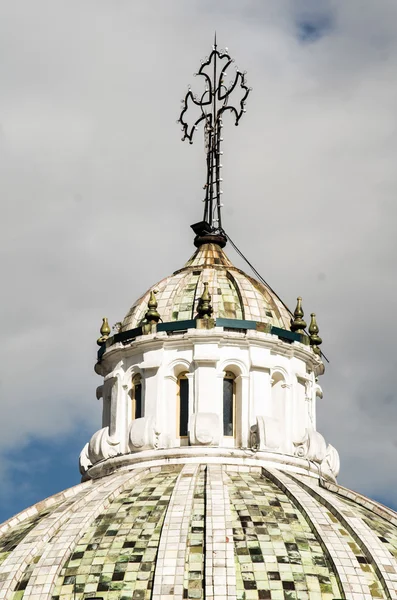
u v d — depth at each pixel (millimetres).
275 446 181250
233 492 171750
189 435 181125
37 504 176375
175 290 190125
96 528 166500
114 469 183375
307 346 189500
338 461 188000
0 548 167500
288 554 161750
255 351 185000
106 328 191750
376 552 162750
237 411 183625
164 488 173000
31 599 159250
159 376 184500
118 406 186875
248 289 189875
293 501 170125
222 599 156250
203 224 198250
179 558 159500
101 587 159000
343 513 168000
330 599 158250
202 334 183875
